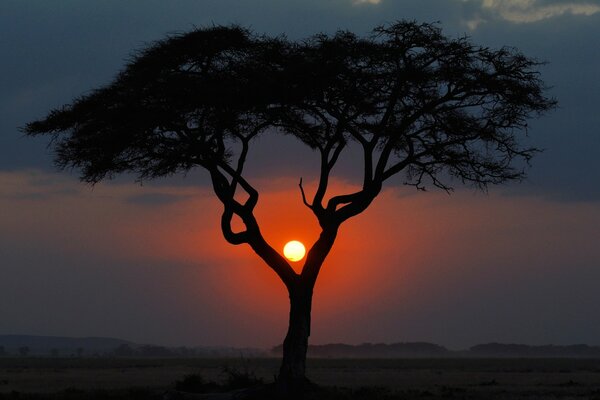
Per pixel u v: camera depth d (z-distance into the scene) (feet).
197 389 293.84
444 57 265.54
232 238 267.18
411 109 268.21
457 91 267.80
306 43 268.41
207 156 268.82
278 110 266.77
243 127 272.10
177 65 268.82
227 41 264.93
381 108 272.31
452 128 272.31
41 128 270.67
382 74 262.88
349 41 265.34
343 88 261.85
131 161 274.77
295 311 263.49
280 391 258.98
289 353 262.26
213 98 256.11
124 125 262.06
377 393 302.25
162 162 270.46
